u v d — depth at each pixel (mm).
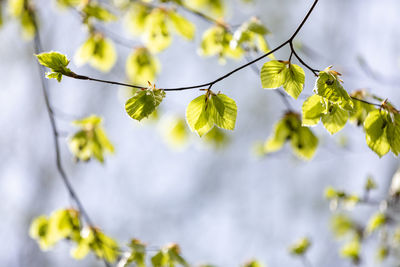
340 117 2012
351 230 4980
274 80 1965
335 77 1849
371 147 2049
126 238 10625
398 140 2014
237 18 10297
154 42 3625
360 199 3963
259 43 3111
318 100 1989
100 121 3346
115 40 3695
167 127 5145
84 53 3707
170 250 2920
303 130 3281
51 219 3242
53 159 9930
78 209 3256
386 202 3965
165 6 3496
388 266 5309
